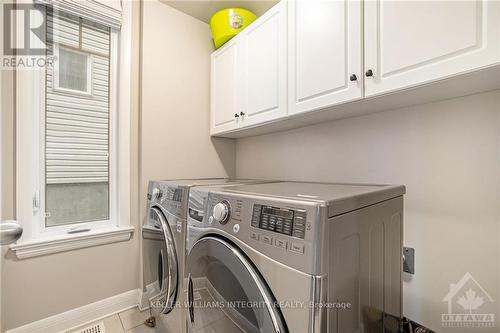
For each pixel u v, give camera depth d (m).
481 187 0.98
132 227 1.75
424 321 1.12
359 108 1.21
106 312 1.64
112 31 1.75
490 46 0.72
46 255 1.44
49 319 1.44
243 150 2.24
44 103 1.49
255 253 0.69
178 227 1.15
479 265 0.98
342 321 0.62
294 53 1.32
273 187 1.03
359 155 1.39
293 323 0.59
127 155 1.77
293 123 1.59
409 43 0.88
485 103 0.97
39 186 1.48
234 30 1.79
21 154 1.38
